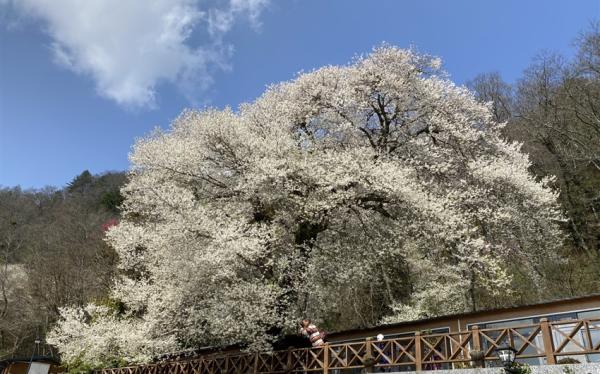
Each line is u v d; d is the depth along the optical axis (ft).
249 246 38.70
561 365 23.34
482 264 46.93
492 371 25.13
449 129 51.80
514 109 97.91
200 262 39.55
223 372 40.65
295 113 54.19
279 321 40.47
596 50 74.64
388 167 44.47
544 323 25.03
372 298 62.90
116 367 52.06
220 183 47.73
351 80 54.34
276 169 42.91
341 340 44.27
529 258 51.42
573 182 74.64
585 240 68.28
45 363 65.21
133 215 57.88
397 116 54.19
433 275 53.21
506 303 54.24
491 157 53.26
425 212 43.39
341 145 53.11
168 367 46.52
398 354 33.65
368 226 47.93
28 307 94.53
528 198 51.39
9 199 153.58
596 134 72.79
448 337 29.17
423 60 55.83
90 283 89.45
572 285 54.34
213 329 41.63
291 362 36.40
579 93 75.92
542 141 79.71
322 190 43.75
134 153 51.88
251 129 52.75
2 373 62.90
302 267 44.86
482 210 47.73
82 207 149.89
